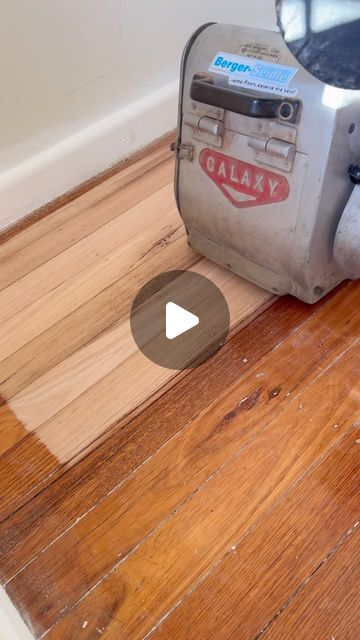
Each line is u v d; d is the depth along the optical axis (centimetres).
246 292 98
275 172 77
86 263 110
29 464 77
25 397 86
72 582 64
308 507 68
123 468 75
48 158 125
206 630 59
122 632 60
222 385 83
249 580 63
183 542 67
